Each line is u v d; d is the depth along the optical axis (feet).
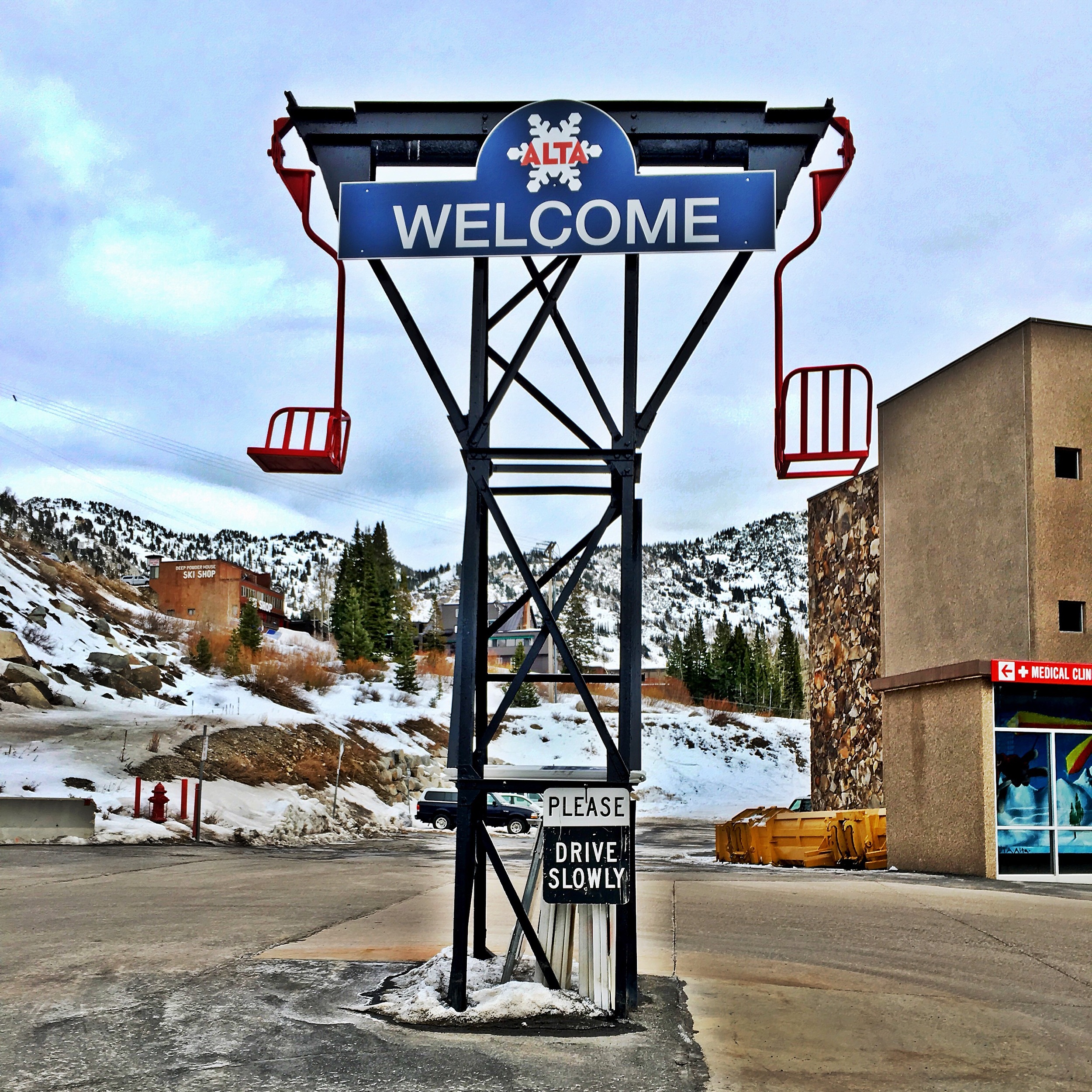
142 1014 20.52
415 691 239.71
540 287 23.65
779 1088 16.79
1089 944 32.19
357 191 23.08
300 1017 20.33
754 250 22.61
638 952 29.22
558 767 23.27
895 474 77.00
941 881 55.16
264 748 129.90
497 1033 19.40
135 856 64.85
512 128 23.02
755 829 73.31
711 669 335.67
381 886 48.37
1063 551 63.31
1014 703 59.16
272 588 382.01
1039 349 64.13
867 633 95.25
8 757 97.19
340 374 23.13
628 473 22.38
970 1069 18.21
